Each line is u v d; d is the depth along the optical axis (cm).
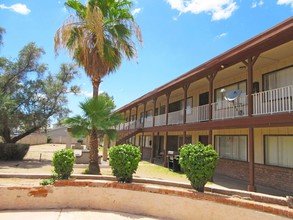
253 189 970
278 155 1151
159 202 627
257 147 1264
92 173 1139
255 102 1049
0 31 1780
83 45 1173
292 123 845
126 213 641
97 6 1159
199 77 1421
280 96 1072
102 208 668
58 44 1168
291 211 481
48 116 2072
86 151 1655
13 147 1850
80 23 1207
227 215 547
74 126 1118
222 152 1551
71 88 2212
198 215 580
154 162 2098
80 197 673
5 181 748
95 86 1241
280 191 1048
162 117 1950
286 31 809
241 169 1334
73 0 1181
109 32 1226
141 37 1250
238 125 1074
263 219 505
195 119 1539
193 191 620
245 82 1394
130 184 672
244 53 1024
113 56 1220
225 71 1370
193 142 1881
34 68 2036
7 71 1953
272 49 1018
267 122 928
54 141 5656
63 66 2169
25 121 1938
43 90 2036
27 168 1423
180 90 1936
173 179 1198
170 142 2298
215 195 584
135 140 3312
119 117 1197
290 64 1112
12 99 1822
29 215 587
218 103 1378
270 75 1235
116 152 734
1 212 601
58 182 666
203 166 627
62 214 605
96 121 1114
